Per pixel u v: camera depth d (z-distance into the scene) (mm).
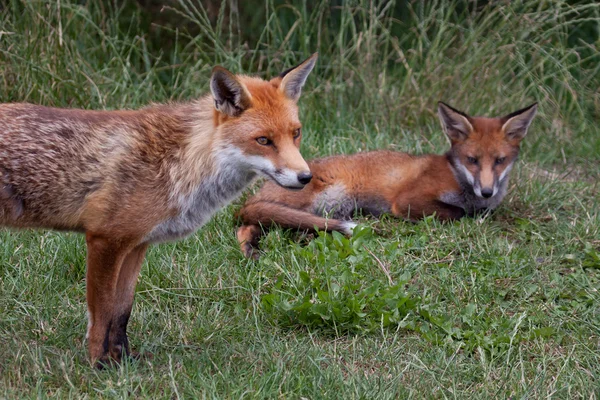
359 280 9555
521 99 16016
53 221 7477
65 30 14477
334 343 8398
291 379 7324
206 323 8680
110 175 7285
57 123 7348
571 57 18375
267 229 11016
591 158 15492
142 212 7355
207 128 7738
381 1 16141
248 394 7059
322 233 10508
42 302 9008
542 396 7254
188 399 7023
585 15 18641
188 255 10164
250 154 7695
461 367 7887
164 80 16906
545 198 12578
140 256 7855
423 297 9328
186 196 7613
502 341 8359
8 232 10258
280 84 7941
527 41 16625
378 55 16719
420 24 16125
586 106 17094
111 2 17234
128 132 7480
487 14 16234
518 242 11250
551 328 8523
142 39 15828
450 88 15672
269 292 9523
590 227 11281
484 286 9492
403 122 15492
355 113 15406
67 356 7703
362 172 12094
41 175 7219
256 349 8203
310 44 17172
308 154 13523
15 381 7145
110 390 6969
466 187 11914
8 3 14719
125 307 7824
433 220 11469
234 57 16750
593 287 9555
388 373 7742
